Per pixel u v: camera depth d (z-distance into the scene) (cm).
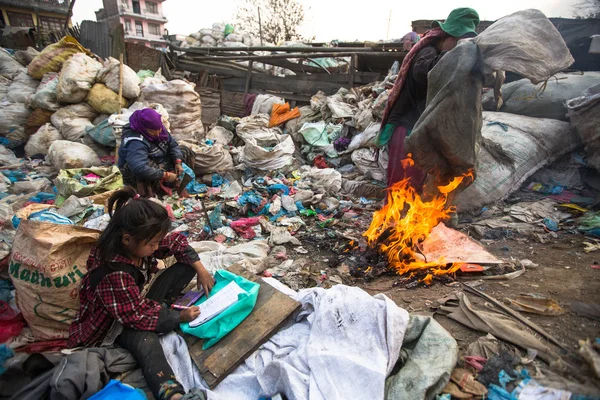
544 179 379
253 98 703
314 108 618
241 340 186
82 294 189
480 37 262
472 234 308
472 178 289
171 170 396
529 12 255
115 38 828
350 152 515
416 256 266
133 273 186
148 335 180
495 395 145
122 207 179
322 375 158
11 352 182
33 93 654
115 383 152
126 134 355
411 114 335
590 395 128
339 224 369
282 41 2066
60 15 2273
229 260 284
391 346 166
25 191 452
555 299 200
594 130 339
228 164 525
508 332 174
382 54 625
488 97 434
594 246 259
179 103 586
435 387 150
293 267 296
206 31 1303
